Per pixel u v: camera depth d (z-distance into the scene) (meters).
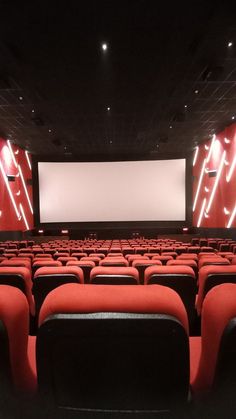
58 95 8.37
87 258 4.38
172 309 0.74
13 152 14.03
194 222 15.90
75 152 16.53
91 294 0.80
